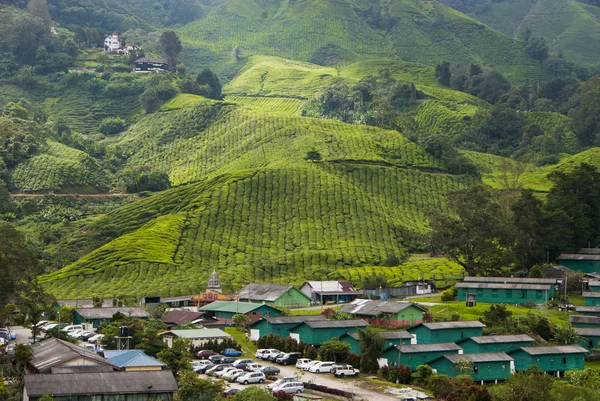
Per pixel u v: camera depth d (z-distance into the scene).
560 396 123.38
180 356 135.38
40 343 139.75
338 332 159.50
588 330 162.25
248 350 157.75
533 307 195.12
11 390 114.50
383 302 183.38
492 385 138.12
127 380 110.31
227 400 112.56
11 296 164.38
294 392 122.38
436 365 140.00
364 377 137.12
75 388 106.88
